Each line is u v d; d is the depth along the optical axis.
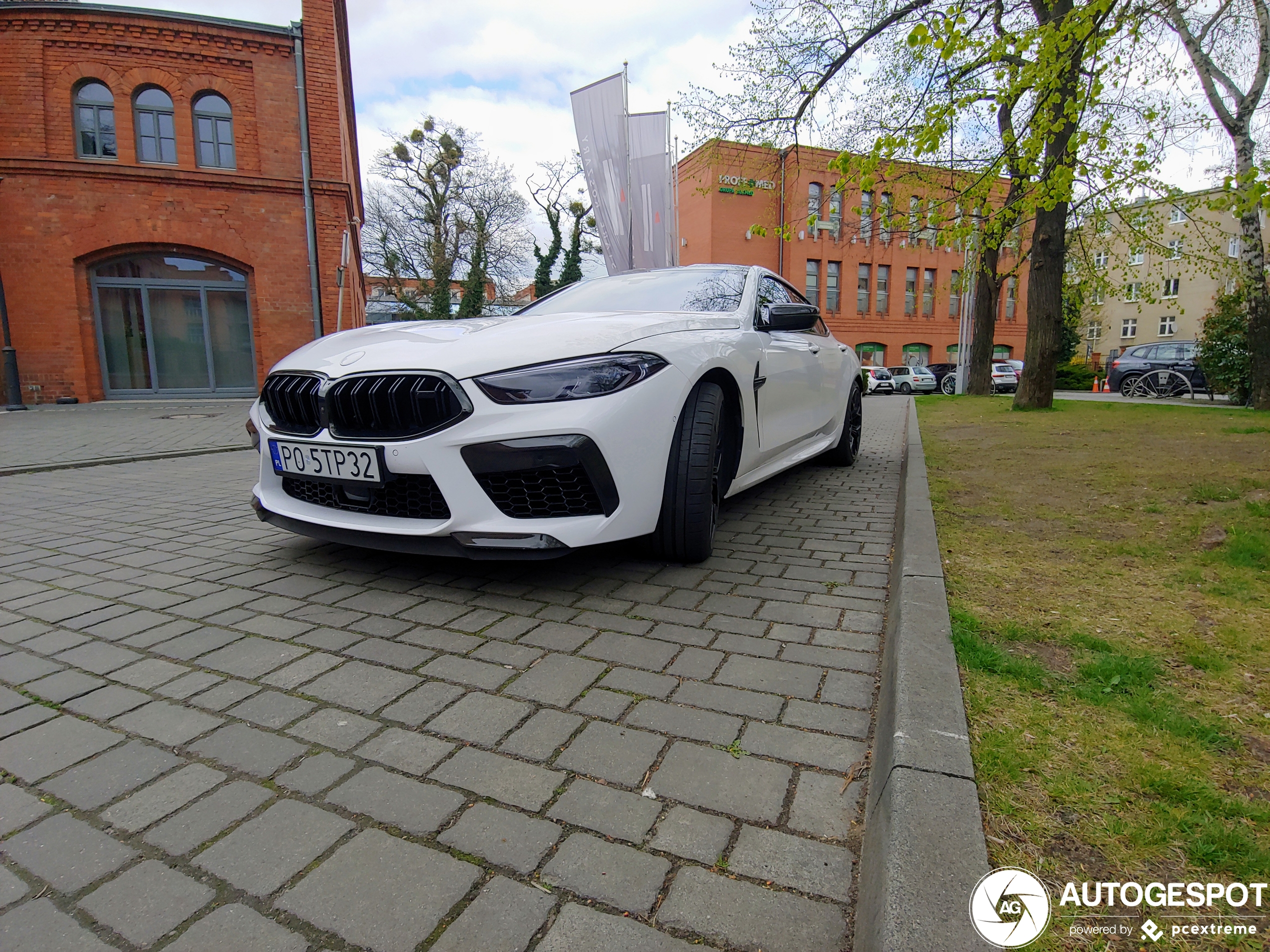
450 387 2.25
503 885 1.16
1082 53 4.14
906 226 7.62
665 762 1.50
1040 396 9.56
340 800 1.38
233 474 5.62
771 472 3.62
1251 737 1.39
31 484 5.14
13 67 11.98
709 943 1.04
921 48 4.35
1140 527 3.06
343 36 17.91
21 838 1.27
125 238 12.60
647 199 13.14
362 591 2.59
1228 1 9.65
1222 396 15.66
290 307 13.66
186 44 12.62
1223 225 22.97
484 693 1.80
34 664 2.00
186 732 1.63
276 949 1.03
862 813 1.33
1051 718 1.45
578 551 3.05
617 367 2.35
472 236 29.44
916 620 1.93
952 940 0.90
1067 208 9.16
